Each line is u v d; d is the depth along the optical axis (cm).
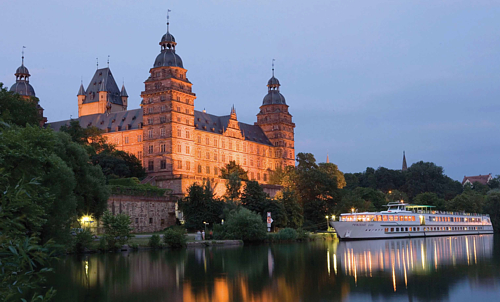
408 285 4912
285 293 4575
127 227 7344
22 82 19062
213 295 4481
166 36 15738
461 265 6247
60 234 5947
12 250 1680
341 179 19875
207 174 17112
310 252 7756
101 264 6022
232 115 18712
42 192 4591
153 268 5841
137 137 16475
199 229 10875
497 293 4512
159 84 15500
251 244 9156
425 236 11769
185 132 15662
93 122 18012
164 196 11662
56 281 4969
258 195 11656
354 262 6550
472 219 13388
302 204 14275
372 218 10831
